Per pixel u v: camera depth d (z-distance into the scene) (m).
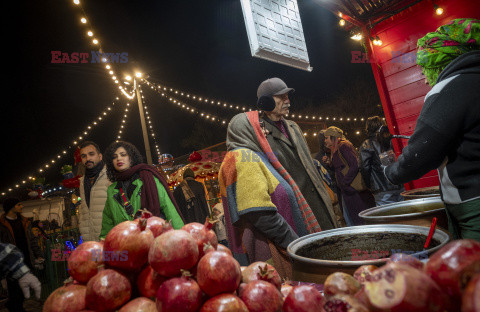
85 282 0.77
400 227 1.13
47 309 0.73
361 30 5.48
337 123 19.22
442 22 4.75
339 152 3.73
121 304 0.72
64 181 5.25
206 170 7.97
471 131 1.14
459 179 1.16
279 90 2.29
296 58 2.48
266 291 0.72
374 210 1.60
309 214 1.94
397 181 1.39
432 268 0.46
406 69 5.18
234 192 1.84
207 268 0.68
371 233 1.18
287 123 2.43
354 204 3.56
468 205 1.14
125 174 2.75
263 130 2.21
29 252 5.34
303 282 0.92
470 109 1.12
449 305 0.41
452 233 1.25
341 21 5.46
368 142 3.52
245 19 2.20
